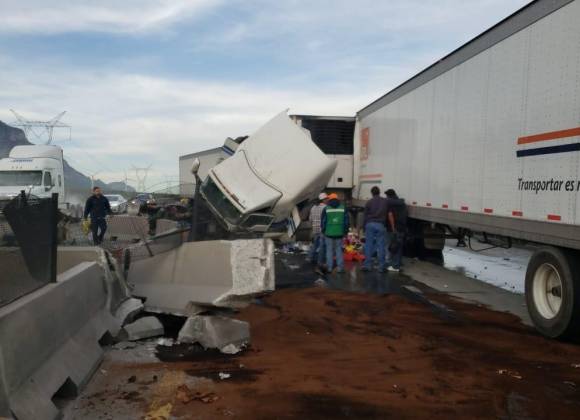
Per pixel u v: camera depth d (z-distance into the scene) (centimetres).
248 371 571
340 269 1245
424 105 1200
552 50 714
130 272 843
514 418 467
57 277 564
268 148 1322
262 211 1255
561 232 686
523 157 784
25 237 480
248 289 666
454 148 1038
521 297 1002
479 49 931
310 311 855
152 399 490
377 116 1568
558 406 494
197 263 733
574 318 680
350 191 1842
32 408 405
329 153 1792
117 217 1119
